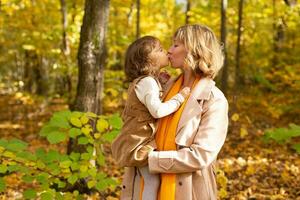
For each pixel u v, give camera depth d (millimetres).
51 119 3291
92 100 5379
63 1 10602
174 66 2477
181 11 13359
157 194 2338
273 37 13227
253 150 8383
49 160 3344
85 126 3393
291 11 10055
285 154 8117
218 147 2291
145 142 2379
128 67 2527
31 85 17719
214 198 2406
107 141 3523
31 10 11375
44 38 10523
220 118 2312
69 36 10047
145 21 12320
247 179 6629
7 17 11461
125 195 2479
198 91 2348
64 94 10570
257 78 11734
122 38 11148
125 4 10211
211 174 2445
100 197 5086
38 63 15008
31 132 11188
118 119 3445
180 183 2297
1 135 10914
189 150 2250
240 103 11664
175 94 2449
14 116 13086
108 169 7133
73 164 3373
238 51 9852
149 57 2473
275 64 12836
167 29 12523
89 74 5348
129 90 2488
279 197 5777
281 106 10602
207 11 11531
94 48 5352
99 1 5324
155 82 2443
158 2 13422
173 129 2328
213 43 2379
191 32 2371
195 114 2309
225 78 8938
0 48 19906
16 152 3441
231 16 11164
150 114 2398
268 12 10445
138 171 2418
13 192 5719
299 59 11922
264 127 10281
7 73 24672
